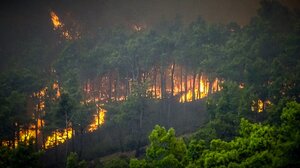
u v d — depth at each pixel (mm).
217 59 110688
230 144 46625
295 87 78188
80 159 97000
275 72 87875
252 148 42125
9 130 91625
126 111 95375
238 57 104688
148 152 48219
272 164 38438
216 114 70250
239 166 39906
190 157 47562
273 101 80062
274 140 42188
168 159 45094
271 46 109375
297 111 39969
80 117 93688
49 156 103500
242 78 102188
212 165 42625
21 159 54219
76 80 112250
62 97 88875
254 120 74875
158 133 48719
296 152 38312
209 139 62094
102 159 97125
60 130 99500
